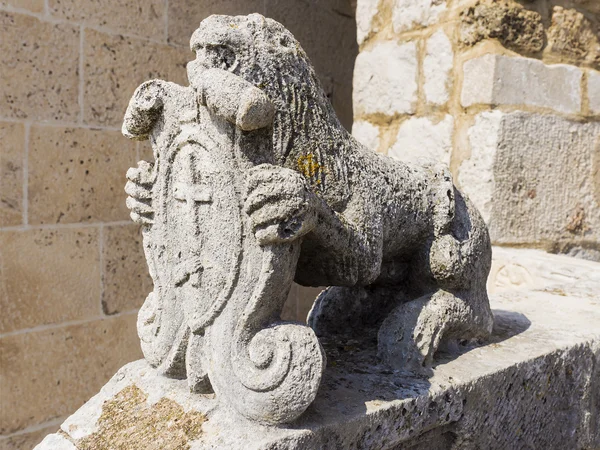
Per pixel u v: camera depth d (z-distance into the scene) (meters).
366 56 2.63
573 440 1.41
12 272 2.16
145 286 2.61
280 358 0.90
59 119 2.25
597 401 1.48
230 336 0.94
